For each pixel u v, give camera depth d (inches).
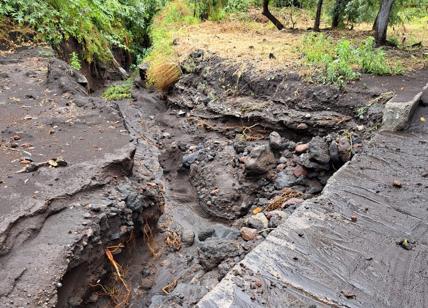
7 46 332.5
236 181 210.7
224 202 202.5
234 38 362.9
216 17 475.8
